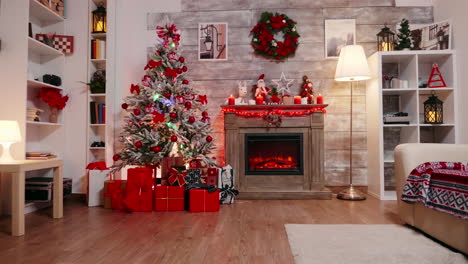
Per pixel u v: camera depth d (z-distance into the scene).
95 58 3.94
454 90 3.74
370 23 4.34
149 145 3.57
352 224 2.69
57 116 3.90
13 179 2.44
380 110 3.82
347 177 4.30
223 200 3.58
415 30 4.10
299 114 3.97
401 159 2.60
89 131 3.90
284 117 3.99
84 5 3.97
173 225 2.70
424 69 4.21
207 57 4.44
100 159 4.06
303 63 4.38
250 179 4.02
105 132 3.86
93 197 3.54
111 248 2.12
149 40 4.52
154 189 3.40
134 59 4.36
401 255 1.96
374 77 3.97
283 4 4.41
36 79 3.71
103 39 4.11
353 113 4.32
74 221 2.85
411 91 3.94
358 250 2.04
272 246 2.16
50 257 1.95
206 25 4.46
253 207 3.42
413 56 3.88
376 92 3.91
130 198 3.21
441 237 2.14
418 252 2.01
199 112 4.42
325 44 4.35
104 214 3.13
